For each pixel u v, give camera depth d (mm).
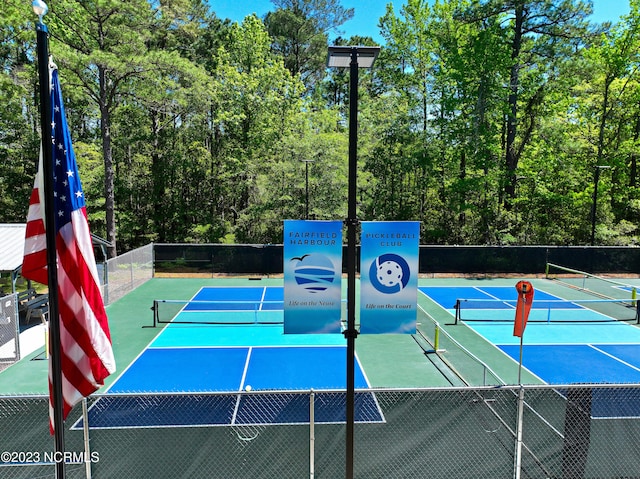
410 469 8188
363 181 37750
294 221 7109
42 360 15703
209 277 31344
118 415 10461
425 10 41500
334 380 14438
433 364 15969
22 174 39156
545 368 15711
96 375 6750
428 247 31906
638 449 8445
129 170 43062
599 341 18828
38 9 5250
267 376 14797
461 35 40938
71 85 30484
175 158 41625
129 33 28766
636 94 38250
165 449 8906
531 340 18875
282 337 19047
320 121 44000
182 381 14336
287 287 7211
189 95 32656
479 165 38469
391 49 44188
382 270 7461
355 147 6488
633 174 44531
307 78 60562
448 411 10297
